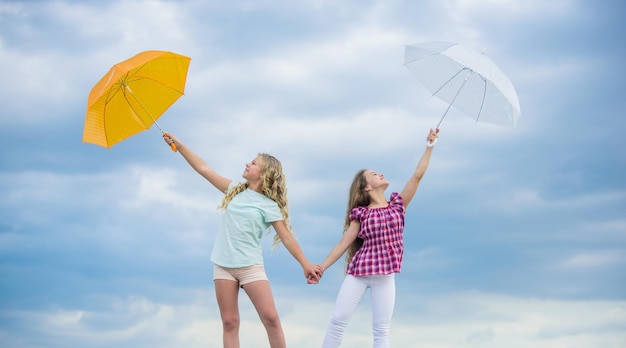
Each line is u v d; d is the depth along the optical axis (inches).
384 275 180.2
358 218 185.3
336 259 184.1
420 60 199.2
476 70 181.8
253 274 170.9
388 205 188.1
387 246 181.0
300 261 179.0
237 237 172.1
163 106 197.5
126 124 191.2
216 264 173.2
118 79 175.9
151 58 177.8
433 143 191.3
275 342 169.6
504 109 190.4
